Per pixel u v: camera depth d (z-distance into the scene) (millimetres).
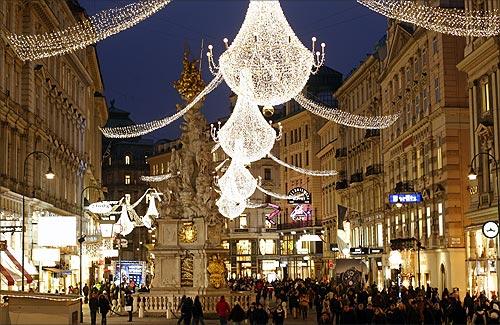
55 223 42844
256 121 28766
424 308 29953
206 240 42906
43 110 59281
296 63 18375
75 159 74938
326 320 34062
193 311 34938
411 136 64375
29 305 21000
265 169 125250
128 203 68500
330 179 103000
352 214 88500
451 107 54688
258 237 121188
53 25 61406
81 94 82312
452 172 54656
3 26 46844
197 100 40781
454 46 55312
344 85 93188
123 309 49281
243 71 18516
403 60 67500
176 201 43250
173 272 42781
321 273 105375
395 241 64562
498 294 43812
